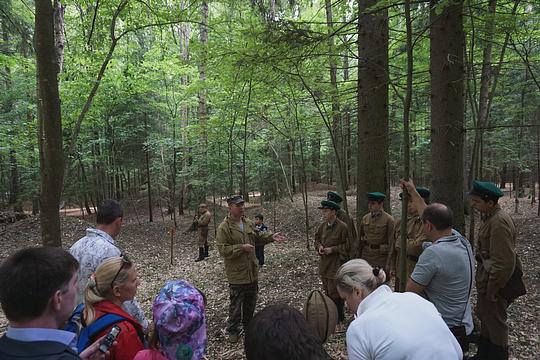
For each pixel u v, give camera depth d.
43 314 1.34
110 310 1.85
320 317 2.28
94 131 16.69
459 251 2.50
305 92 8.61
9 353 1.24
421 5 5.46
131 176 23.14
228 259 4.62
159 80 14.97
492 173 20.55
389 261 4.49
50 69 3.56
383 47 4.86
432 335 1.52
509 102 12.50
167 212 19.45
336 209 4.88
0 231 13.02
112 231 2.89
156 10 6.20
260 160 14.84
